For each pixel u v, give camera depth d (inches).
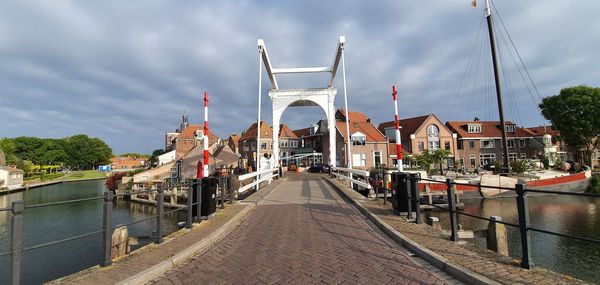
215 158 1098.7
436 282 158.1
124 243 312.7
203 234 257.8
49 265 547.8
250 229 291.6
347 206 407.8
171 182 1247.5
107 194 188.1
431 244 210.8
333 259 196.7
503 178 967.0
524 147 1881.2
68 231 795.4
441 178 965.2
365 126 1809.8
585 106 1590.8
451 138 1763.0
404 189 317.4
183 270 185.8
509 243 534.3
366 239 243.4
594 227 661.3
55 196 1615.4
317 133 2049.7
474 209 844.6
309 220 322.3
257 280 166.6
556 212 799.1
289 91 878.4
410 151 1728.6
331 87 874.1
